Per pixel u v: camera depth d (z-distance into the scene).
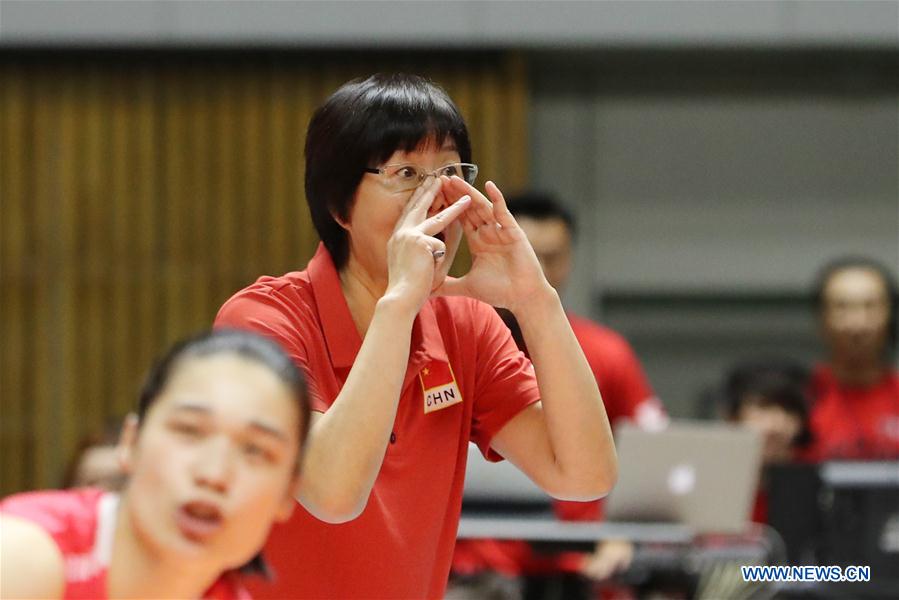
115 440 6.78
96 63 11.97
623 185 12.62
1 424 11.84
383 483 3.51
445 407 3.62
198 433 2.07
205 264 11.94
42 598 2.18
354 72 11.98
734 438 7.56
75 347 11.91
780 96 12.61
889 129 12.62
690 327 12.80
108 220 11.95
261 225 11.96
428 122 3.43
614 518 7.62
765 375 8.78
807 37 11.57
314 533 3.45
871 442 9.38
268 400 2.09
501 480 7.43
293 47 11.74
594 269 12.64
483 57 12.02
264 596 3.45
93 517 2.30
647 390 8.97
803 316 12.78
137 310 11.94
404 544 3.52
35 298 11.91
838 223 12.62
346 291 3.63
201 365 2.12
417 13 11.55
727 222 12.64
